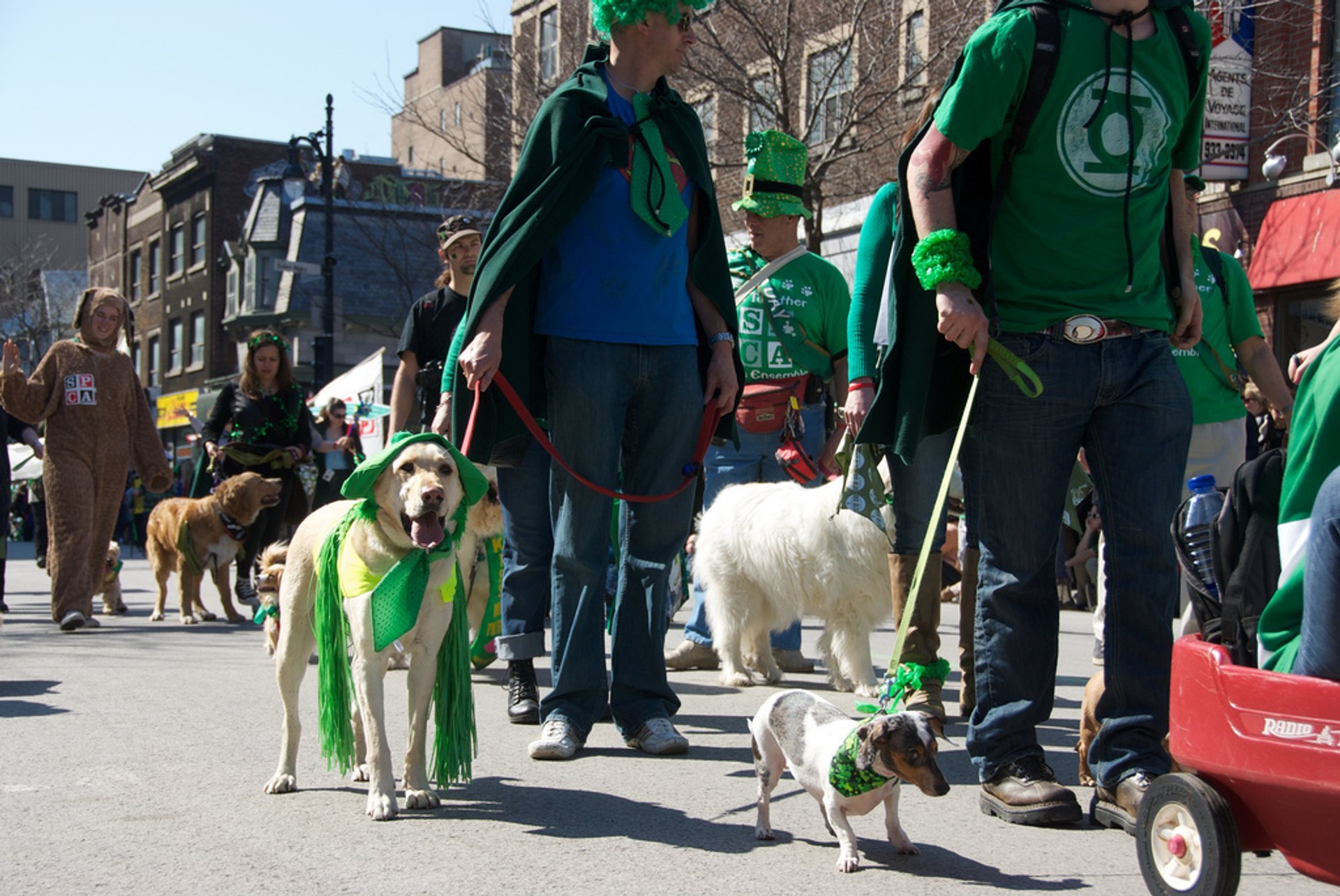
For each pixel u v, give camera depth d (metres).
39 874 2.91
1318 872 2.52
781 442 6.16
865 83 16.80
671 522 4.52
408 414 6.13
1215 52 13.66
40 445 9.46
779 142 5.99
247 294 38.59
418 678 3.62
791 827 3.44
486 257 4.24
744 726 4.93
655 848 3.21
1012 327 3.52
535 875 2.96
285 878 2.90
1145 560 3.48
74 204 78.75
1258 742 2.52
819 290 6.05
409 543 3.55
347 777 3.97
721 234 4.68
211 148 43.69
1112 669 3.52
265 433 9.59
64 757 4.16
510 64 23.30
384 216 33.22
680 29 4.45
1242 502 2.97
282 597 3.86
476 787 3.86
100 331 8.58
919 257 3.42
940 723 4.58
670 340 4.44
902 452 3.66
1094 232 3.48
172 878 2.89
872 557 5.41
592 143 4.27
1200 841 2.59
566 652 4.40
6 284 54.28
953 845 3.28
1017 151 3.51
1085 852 3.22
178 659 6.75
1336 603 2.46
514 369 4.34
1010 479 3.57
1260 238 13.70
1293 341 13.58
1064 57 3.41
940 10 17.45
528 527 4.95
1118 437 3.52
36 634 8.11
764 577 5.70
